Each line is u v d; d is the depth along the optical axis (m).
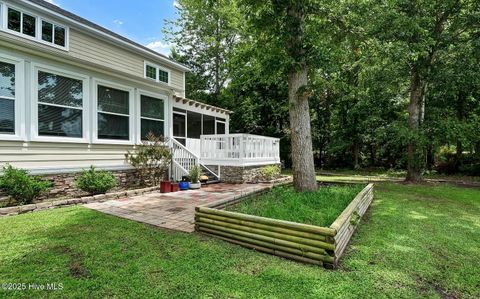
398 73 10.32
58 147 6.27
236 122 20.03
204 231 3.77
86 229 3.94
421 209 5.61
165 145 8.90
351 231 3.70
